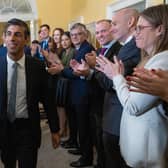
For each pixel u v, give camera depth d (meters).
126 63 1.82
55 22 7.11
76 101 3.03
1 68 1.88
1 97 1.88
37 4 7.11
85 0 5.60
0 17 7.02
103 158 2.67
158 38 1.33
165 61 1.25
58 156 3.39
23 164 1.93
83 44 3.03
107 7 4.50
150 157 1.40
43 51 3.11
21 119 1.94
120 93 1.36
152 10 1.34
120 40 2.03
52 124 2.10
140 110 1.24
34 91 1.93
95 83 2.53
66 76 3.08
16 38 1.83
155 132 1.38
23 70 1.91
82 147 3.08
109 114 2.04
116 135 1.99
